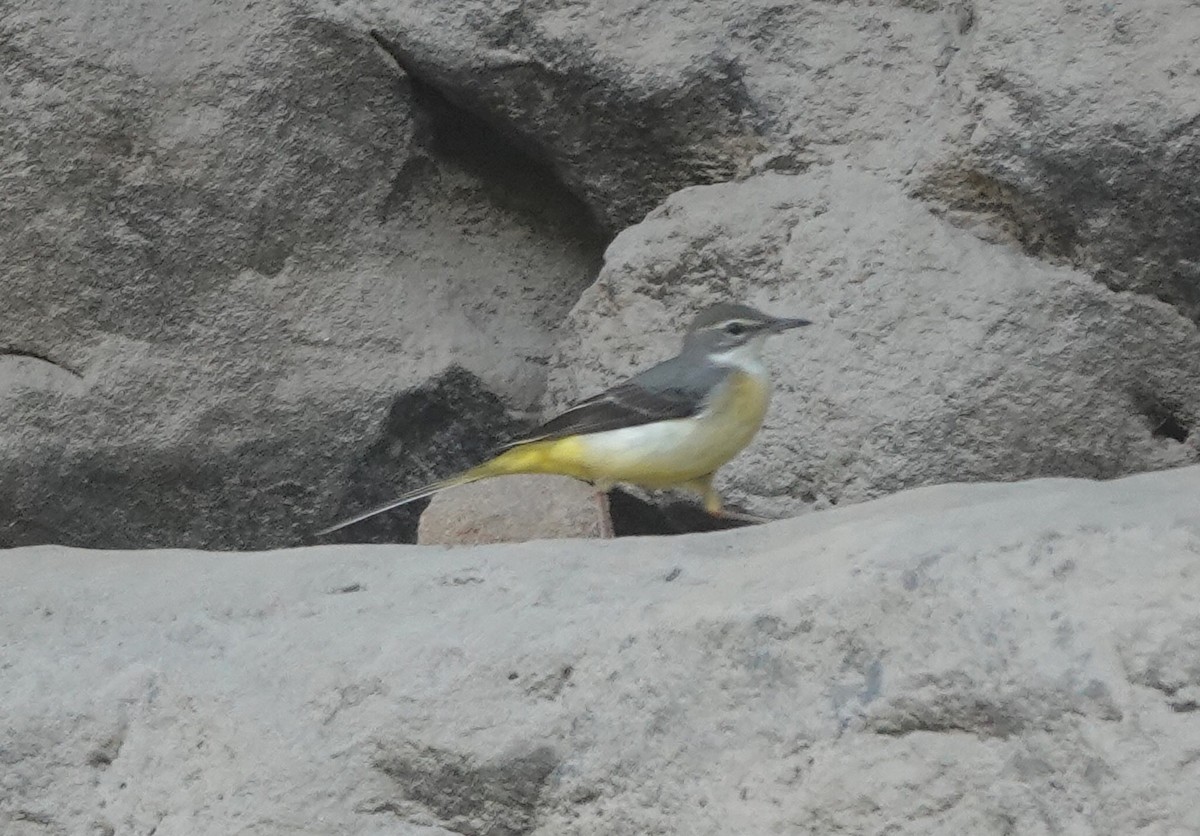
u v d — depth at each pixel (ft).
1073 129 41.68
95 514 48.03
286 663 28.50
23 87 47.32
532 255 51.55
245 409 47.75
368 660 27.91
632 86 46.50
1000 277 42.39
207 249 47.85
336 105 48.39
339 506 48.34
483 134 50.62
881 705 23.95
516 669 26.63
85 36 47.47
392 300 48.91
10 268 47.55
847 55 45.70
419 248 49.96
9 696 29.22
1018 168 42.32
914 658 23.99
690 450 38.32
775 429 42.42
